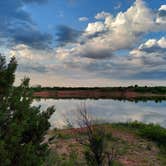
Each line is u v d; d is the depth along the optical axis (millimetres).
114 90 121562
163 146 19500
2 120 4484
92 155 9539
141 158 16000
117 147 16375
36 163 4598
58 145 16094
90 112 10852
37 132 4969
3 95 4762
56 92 113188
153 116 37375
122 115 36219
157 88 120188
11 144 4422
